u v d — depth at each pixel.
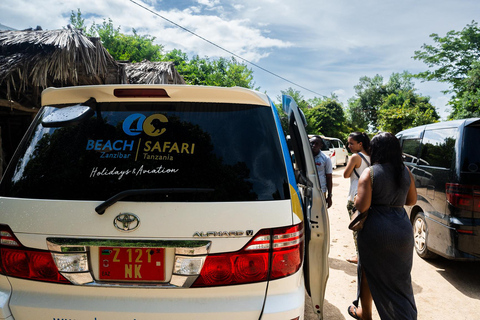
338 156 17.67
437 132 4.38
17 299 1.65
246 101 1.87
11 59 5.25
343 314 3.18
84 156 1.75
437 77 27.41
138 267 1.61
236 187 1.67
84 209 1.62
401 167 2.46
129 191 1.60
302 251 1.78
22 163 1.81
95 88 1.84
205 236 1.60
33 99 6.65
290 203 1.72
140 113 1.83
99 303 1.61
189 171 1.69
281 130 1.96
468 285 3.82
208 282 1.61
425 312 3.23
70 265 1.62
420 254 4.55
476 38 25.53
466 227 3.49
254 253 1.63
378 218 2.42
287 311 1.62
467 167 3.55
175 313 1.58
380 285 2.43
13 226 1.66
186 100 1.85
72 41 5.61
